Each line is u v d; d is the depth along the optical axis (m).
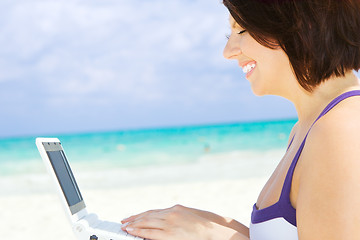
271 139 36.59
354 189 0.91
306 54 1.10
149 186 12.12
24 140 56.25
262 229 1.22
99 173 17.58
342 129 0.96
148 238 1.38
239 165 17.25
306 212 0.97
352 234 0.90
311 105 1.21
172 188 11.31
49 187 13.31
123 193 10.98
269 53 1.21
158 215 1.44
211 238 1.34
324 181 0.95
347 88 1.12
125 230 1.46
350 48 1.10
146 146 35.00
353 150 0.93
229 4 1.20
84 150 33.56
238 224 1.65
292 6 1.09
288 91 1.26
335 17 1.08
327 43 1.09
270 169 14.95
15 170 22.39
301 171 1.05
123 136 51.53
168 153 29.33
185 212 1.44
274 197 1.24
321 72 1.11
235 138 39.19
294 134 1.51
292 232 1.15
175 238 1.36
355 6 1.08
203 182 12.28
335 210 0.92
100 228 1.48
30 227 7.64
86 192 11.41
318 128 1.01
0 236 7.07
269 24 1.13
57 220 8.11
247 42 1.24
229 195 9.69
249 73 1.32
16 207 9.55
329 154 0.95
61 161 1.67
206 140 38.53
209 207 8.47
